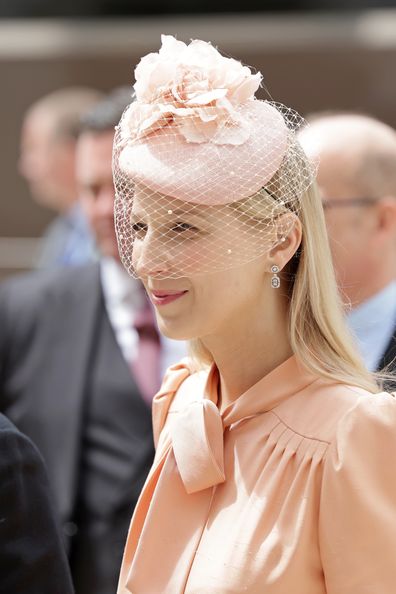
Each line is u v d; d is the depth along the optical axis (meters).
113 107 11.21
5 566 6.31
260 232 6.10
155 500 6.45
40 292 11.09
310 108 16.20
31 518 6.43
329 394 6.14
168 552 6.31
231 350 6.41
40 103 17.12
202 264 6.04
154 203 6.04
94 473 10.34
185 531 6.29
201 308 6.12
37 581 6.38
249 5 16.81
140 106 6.15
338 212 9.12
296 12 16.69
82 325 10.87
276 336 6.37
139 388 10.56
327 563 5.88
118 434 10.42
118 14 17.20
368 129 9.40
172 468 6.48
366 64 16.17
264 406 6.27
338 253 9.09
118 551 10.12
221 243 6.03
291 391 6.25
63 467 10.29
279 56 16.30
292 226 6.21
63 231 15.26
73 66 17.05
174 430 6.43
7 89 17.22
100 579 10.12
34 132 16.89
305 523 5.91
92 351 10.75
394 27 16.30
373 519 5.84
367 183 9.12
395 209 9.16
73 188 16.81
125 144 6.29
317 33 16.30
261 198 6.08
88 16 17.28
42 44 17.12
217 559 6.02
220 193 5.96
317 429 6.04
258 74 6.21
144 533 6.40
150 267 6.10
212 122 6.04
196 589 6.02
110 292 10.99
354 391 6.14
